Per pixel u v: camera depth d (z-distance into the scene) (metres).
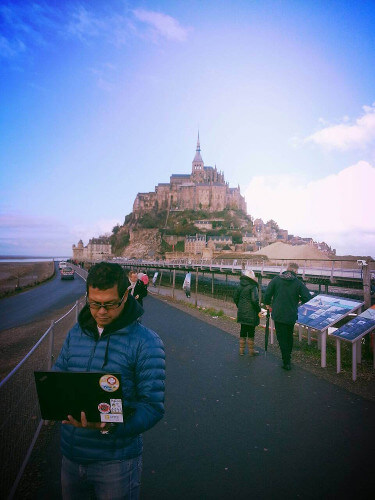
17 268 116.25
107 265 2.00
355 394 5.50
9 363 10.21
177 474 3.40
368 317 6.61
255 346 8.90
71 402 1.76
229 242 164.38
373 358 7.12
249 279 7.91
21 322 19.55
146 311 15.70
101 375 1.72
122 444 1.96
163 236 184.75
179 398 5.40
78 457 1.95
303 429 4.33
